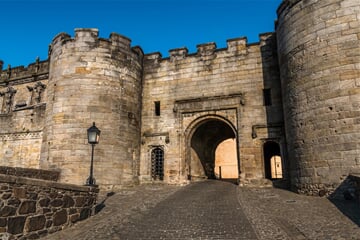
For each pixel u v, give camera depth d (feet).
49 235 24.39
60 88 56.54
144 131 63.87
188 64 64.34
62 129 54.19
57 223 25.66
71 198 27.99
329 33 41.83
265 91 57.57
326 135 39.81
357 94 38.11
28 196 22.90
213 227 25.66
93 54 57.93
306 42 44.29
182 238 23.02
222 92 60.13
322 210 31.30
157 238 23.25
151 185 59.41
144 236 23.88
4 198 20.81
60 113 55.16
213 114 59.77
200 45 64.23
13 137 70.38
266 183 52.70
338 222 26.12
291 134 45.91
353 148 37.17
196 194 44.09
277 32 53.52
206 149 78.79
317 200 37.06
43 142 57.47
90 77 56.59
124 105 59.26
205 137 75.66
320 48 42.32
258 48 59.62
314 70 42.50
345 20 40.91
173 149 60.95
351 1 41.14
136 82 63.36
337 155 38.34
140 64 66.23
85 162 52.70
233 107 58.34
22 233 21.99
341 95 39.22
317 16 43.57
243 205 34.45
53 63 60.39
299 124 43.83
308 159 41.65
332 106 39.78
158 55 67.36
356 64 38.96
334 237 22.09
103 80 57.31
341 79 39.60
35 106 69.31
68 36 60.29
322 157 39.86
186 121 61.72
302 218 28.12
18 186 22.09
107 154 54.49
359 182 31.58
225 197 40.47
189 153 61.11
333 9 42.19
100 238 23.57
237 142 56.85
